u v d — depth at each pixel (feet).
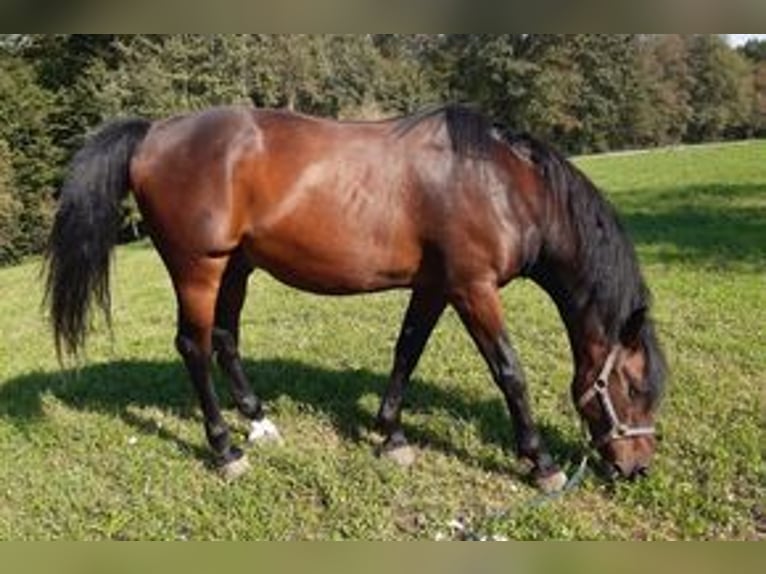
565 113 143.84
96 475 15.46
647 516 13.37
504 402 17.58
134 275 42.68
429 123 13.84
